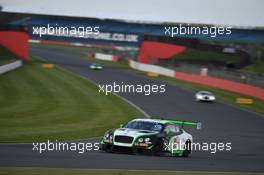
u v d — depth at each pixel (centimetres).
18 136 8675
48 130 9819
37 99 15262
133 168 5631
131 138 6869
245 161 7425
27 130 9562
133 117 13450
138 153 6888
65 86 19788
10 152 6556
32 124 10525
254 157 8206
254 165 6938
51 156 6316
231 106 18438
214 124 13625
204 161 6919
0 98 14700
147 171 5403
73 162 5841
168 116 14525
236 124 13975
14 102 14075
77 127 10669
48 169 5159
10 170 4994
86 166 5572
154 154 6931
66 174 4931
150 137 6900
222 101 19788
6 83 18700
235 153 8669
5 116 11369
